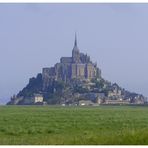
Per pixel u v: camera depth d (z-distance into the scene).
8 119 179.50
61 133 92.19
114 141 51.06
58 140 55.00
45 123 144.50
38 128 111.44
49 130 101.44
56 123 144.25
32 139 65.56
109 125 132.75
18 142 57.12
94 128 114.81
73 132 94.94
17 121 161.50
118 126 127.31
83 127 119.44
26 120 171.00
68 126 124.25
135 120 181.00
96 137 54.50
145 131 55.16
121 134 55.38
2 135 86.00
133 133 53.19
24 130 101.69
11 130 101.31
